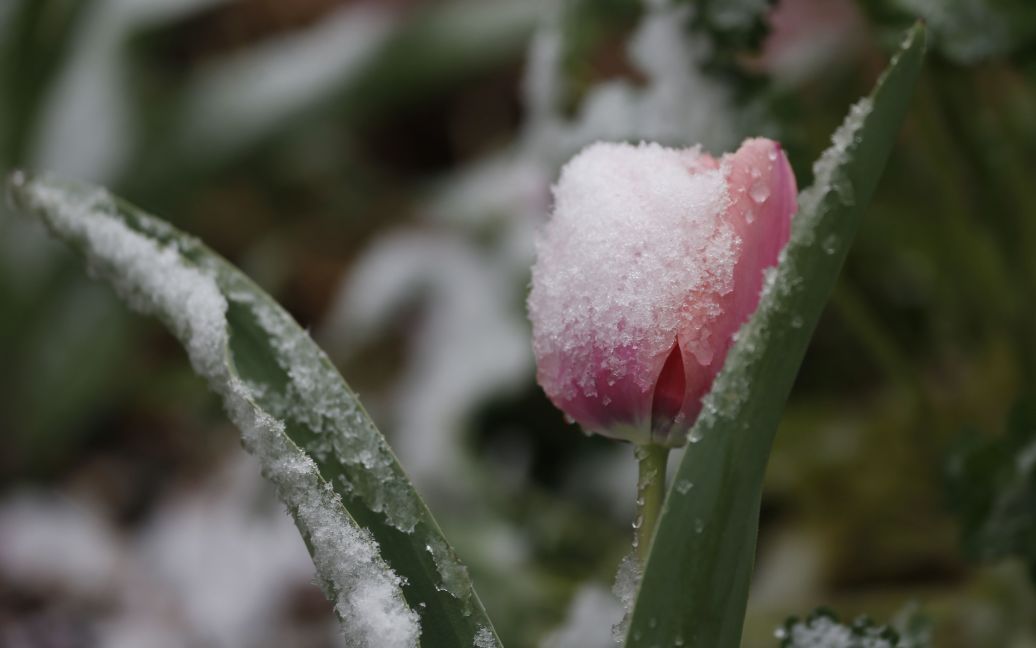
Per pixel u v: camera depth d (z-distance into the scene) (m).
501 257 1.62
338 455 0.60
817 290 0.58
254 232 2.21
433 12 1.82
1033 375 0.93
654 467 0.61
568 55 0.91
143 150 1.77
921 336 1.26
